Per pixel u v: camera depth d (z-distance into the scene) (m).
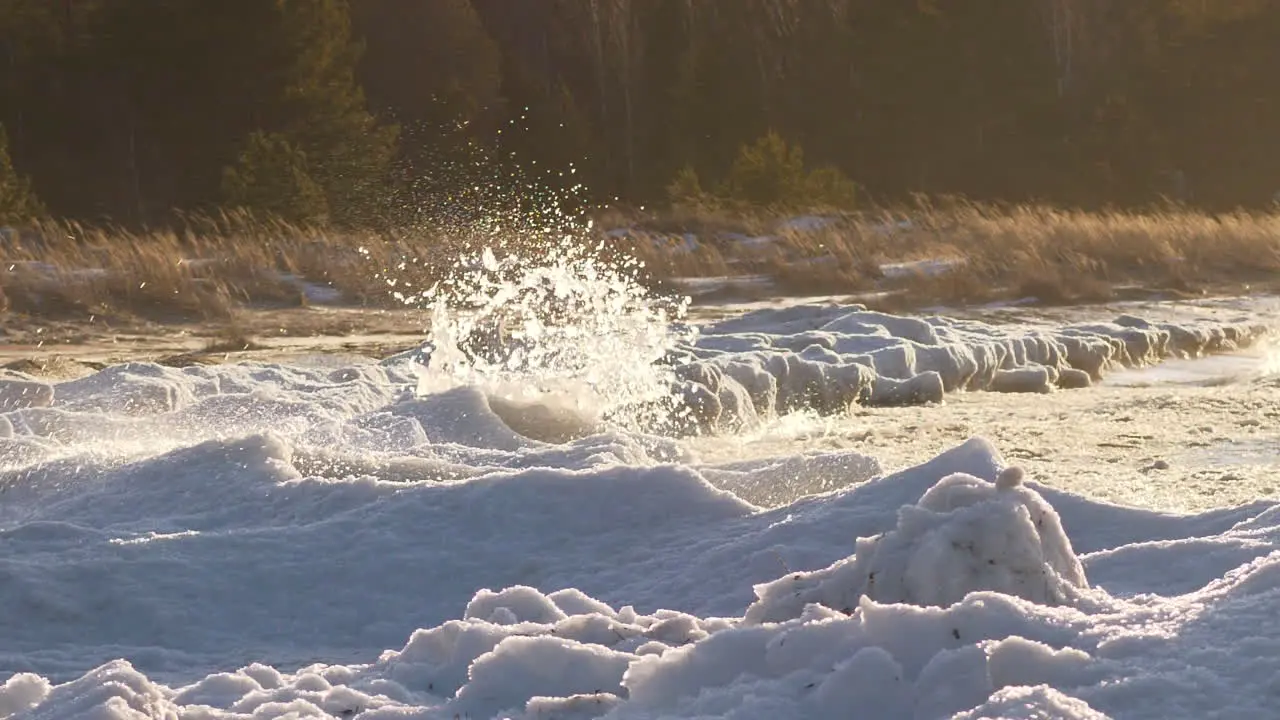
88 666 9.35
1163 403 24.00
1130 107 104.00
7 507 13.23
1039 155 102.88
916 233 56.59
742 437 21.16
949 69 104.50
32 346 35.25
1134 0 109.19
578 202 91.50
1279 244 50.81
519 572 10.70
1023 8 104.94
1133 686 5.98
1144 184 100.69
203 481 12.85
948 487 8.31
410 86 96.12
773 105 106.56
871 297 44.53
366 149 77.62
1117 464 17.81
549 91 106.19
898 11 105.00
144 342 36.28
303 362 27.62
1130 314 39.91
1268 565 7.11
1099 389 26.86
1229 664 6.12
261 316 41.25
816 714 6.26
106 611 10.21
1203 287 46.47
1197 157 104.19
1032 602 7.57
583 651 7.32
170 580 10.52
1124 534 10.32
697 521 11.23
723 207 68.56
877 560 7.96
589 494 11.48
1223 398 24.55
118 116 81.44
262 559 10.85
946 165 103.75
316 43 81.06
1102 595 7.69
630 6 114.31
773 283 47.88
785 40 110.75
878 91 105.19
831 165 100.25
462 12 101.25
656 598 10.05
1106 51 108.69
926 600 7.74
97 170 80.62
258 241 51.81
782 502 13.09
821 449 19.78
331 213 71.62
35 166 80.19
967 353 26.80
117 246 47.59
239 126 79.94
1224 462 17.84
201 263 46.53
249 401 18.34
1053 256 48.97
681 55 109.31
